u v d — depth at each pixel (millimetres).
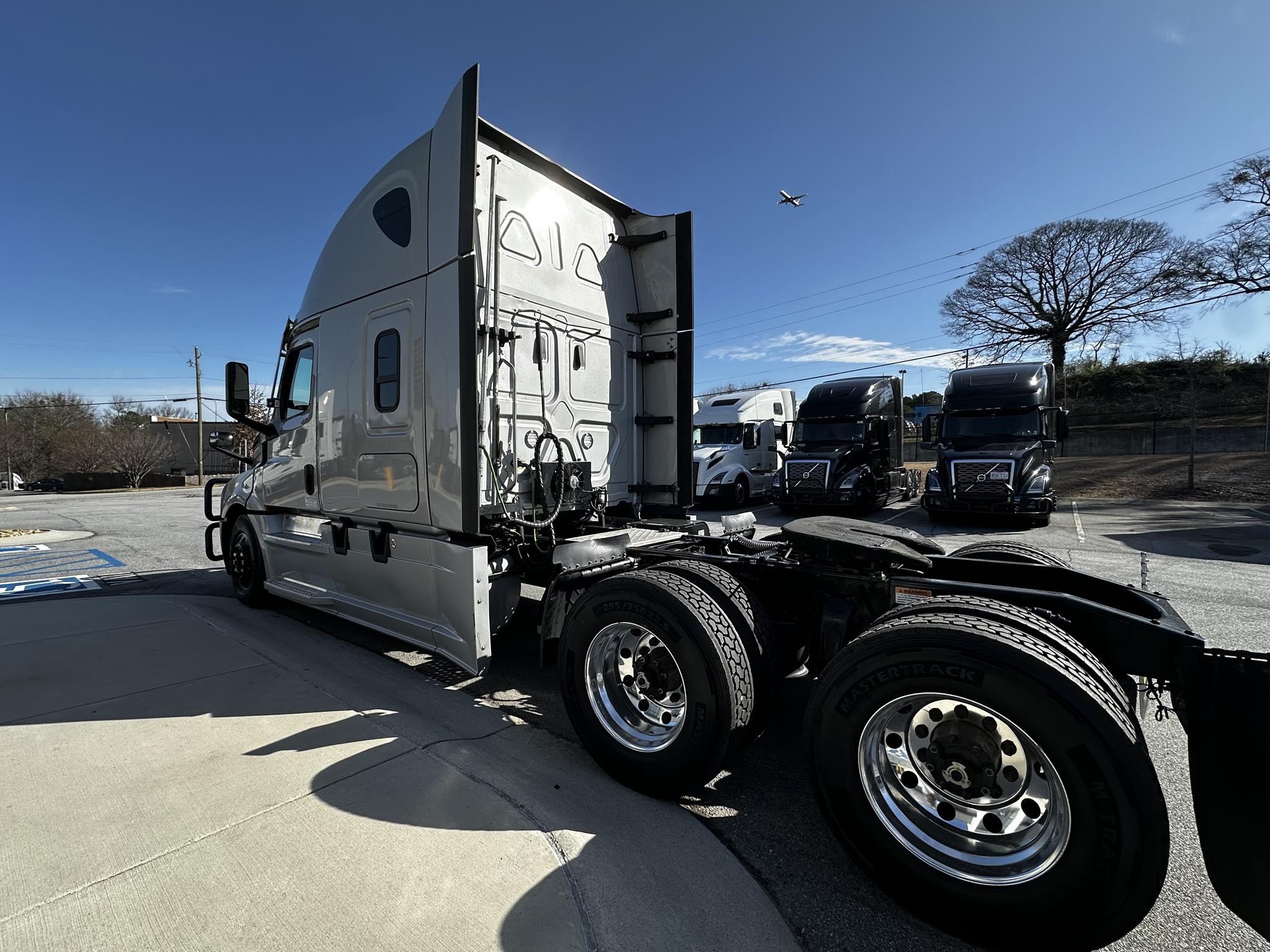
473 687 3955
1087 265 32594
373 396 4039
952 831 2025
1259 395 29828
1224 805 1873
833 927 1993
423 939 1809
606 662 2928
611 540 4055
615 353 4723
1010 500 11664
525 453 3887
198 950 1752
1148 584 6719
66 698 3611
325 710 3490
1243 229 22531
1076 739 1776
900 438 17188
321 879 2064
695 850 2340
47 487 43594
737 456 16281
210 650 4504
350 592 4379
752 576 3150
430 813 2479
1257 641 4789
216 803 2521
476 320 3307
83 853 2188
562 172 4168
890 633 2129
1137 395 32531
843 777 2180
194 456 57812
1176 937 1982
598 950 1808
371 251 4078
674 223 4766
